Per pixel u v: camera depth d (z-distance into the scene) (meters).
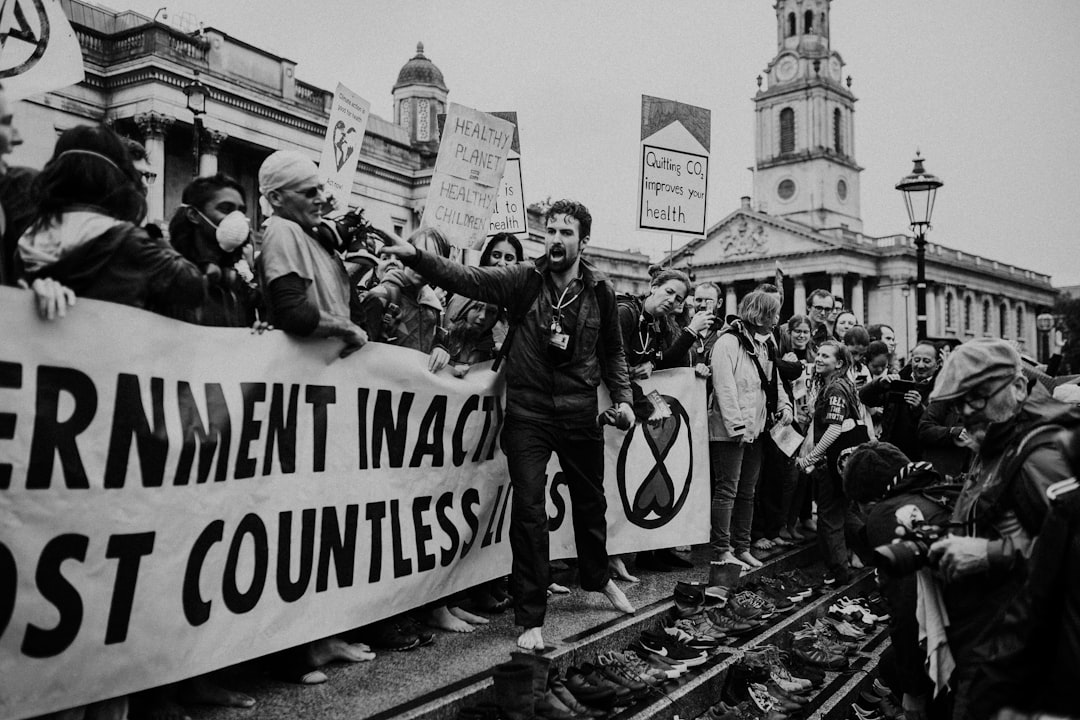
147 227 2.92
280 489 3.20
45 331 2.45
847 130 82.81
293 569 3.25
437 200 4.94
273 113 17.59
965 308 75.62
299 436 3.29
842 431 6.18
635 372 5.03
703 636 4.56
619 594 4.54
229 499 2.99
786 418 6.16
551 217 3.98
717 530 5.79
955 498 3.30
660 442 5.45
